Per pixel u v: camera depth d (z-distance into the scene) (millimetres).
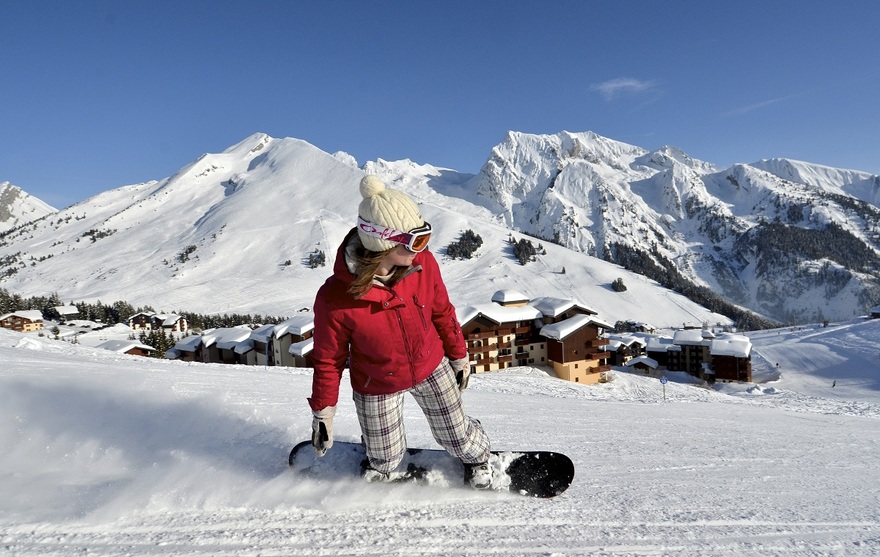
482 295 135750
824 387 46625
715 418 7684
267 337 34438
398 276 2043
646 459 3523
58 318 99750
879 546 1962
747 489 2812
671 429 5398
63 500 2076
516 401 8383
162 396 3549
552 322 32250
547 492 2314
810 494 2793
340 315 2043
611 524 2061
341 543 1789
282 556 1683
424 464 2383
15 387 3430
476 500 2230
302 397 5051
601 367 32344
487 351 31156
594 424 5516
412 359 2148
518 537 1880
